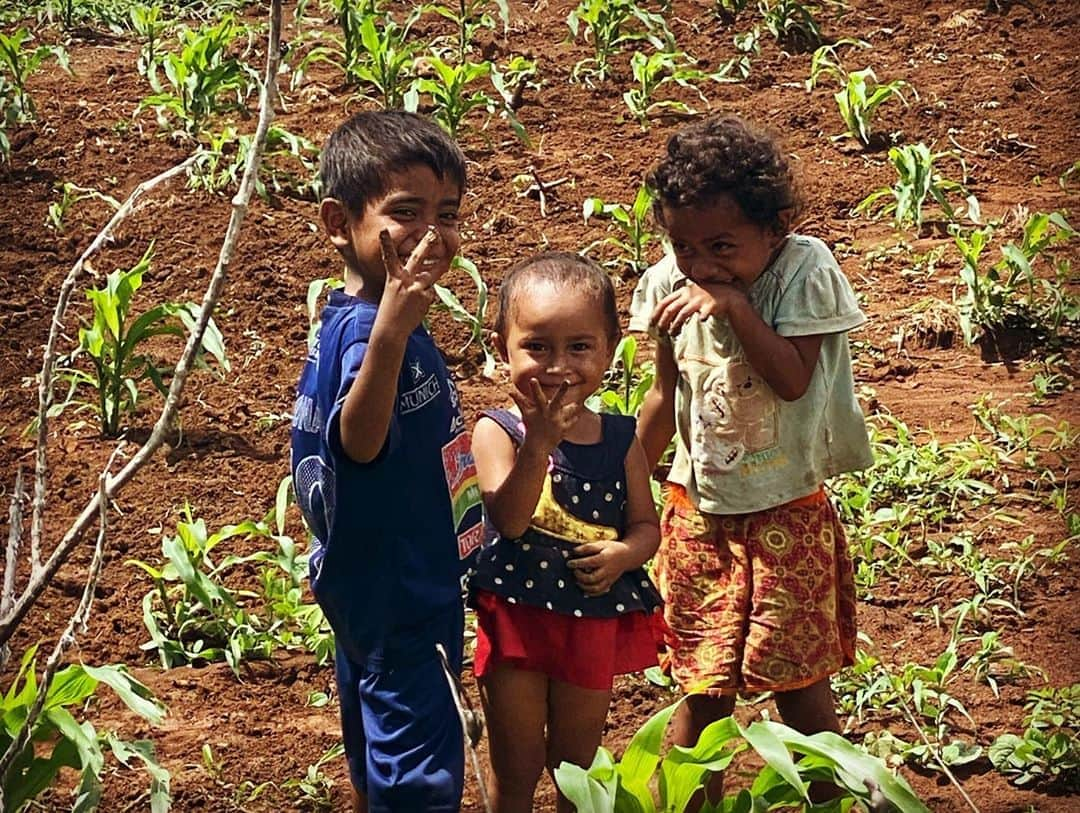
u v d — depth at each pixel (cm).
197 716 485
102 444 643
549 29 1101
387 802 349
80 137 898
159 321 725
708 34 1088
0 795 338
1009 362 718
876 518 587
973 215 801
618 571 373
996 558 571
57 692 387
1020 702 494
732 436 394
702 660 395
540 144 912
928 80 1017
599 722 382
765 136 384
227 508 604
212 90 895
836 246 818
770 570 392
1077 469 632
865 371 712
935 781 459
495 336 385
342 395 336
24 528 580
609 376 683
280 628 531
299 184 851
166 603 528
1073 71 1026
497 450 380
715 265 380
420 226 350
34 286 754
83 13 1136
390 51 953
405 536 348
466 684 497
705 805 369
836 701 493
